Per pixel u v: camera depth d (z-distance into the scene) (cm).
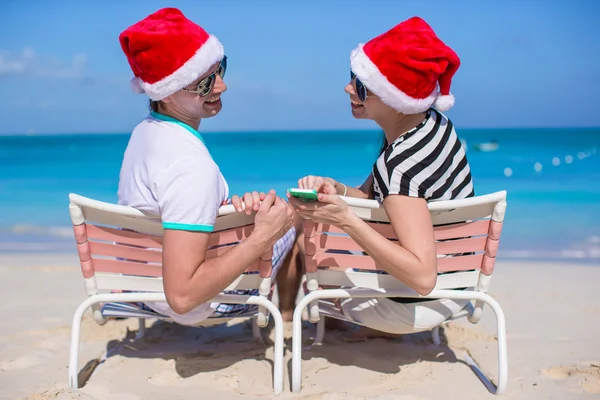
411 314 275
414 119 263
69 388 266
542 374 300
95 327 374
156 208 243
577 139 3681
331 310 299
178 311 236
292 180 1778
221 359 315
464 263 269
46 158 2331
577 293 475
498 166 1952
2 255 649
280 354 269
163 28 241
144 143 250
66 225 854
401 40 247
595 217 908
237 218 254
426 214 243
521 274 553
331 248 265
